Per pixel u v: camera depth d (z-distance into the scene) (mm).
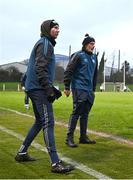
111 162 7148
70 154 7816
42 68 6559
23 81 7195
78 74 8812
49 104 6734
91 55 8914
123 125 12656
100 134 10602
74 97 8805
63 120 13930
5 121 13336
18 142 9062
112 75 92688
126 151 8141
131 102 28016
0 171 6469
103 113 17219
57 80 77812
